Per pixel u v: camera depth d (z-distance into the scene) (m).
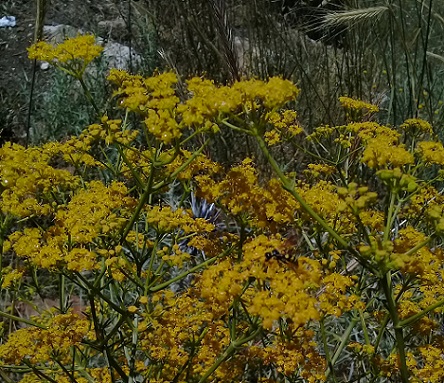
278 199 2.30
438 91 5.80
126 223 2.49
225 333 2.42
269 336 2.93
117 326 2.33
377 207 4.26
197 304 2.45
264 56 5.45
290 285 1.89
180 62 5.83
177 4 5.12
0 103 6.09
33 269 2.63
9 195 2.42
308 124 4.94
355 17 4.20
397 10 6.02
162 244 3.97
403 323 1.98
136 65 6.55
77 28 7.65
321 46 6.11
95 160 2.78
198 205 4.35
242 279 1.94
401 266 1.88
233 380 2.49
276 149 4.89
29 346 2.42
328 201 2.40
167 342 2.40
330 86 5.60
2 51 7.32
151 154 2.24
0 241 2.47
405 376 2.03
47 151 2.73
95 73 6.45
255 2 5.36
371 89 5.20
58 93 5.88
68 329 2.41
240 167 2.48
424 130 3.13
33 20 7.82
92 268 2.19
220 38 4.47
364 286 2.96
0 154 2.49
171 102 2.14
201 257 3.98
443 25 5.93
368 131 2.80
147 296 2.37
